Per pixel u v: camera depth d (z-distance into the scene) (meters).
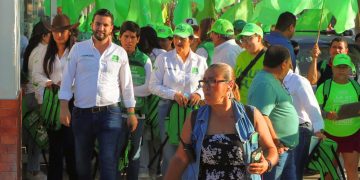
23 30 14.26
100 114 8.59
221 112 6.14
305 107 8.28
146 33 11.00
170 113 9.27
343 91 9.59
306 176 11.43
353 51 12.23
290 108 7.60
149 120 10.41
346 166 9.74
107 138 8.62
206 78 6.11
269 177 7.68
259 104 7.39
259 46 9.02
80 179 8.76
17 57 8.92
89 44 8.66
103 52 8.66
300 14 14.80
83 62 8.59
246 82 9.02
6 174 8.59
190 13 13.28
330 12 12.82
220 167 6.11
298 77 8.31
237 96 6.69
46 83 9.80
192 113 6.23
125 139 9.29
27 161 11.20
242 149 6.06
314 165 8.78
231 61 9.88
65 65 9.05
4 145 8.57
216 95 6.07
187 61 9.41
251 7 13.91
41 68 9.89
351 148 9.63
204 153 6.11
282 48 7.58
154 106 10.37
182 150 6.23
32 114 10.20
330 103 9.60
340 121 9.57
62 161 9.98
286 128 7.57
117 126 8.67
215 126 6.13
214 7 14.62
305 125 8.30
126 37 9.79
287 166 7.86
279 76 7.60
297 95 8.27
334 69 9.60
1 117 8.55
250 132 6.11
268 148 6.26
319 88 9.69
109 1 12.98
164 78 9.38
